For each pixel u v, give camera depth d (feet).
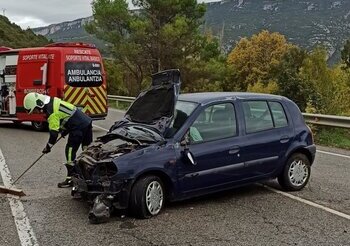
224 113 22.22
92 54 50.78
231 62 203.21
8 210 20.88
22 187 25.05
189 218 19.71
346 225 18.83
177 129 20.95
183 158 20.48
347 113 62.85
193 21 106.52
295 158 24.25
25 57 50.90
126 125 22.82
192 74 105.29
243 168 22.31
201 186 21.16
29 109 25.48
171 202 22.04
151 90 23.54
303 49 99.25
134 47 104.17
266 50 201.77
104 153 19.98
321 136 42.37
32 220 19.48
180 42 103.55
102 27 107.65
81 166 20.75
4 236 17.69
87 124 26.09
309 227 18.56
